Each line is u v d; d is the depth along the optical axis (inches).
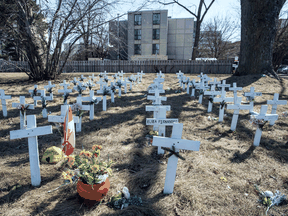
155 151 178.2
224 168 151.6
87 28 453.1
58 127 155.3
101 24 446.3
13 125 233.6
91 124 239.6
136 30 1288.1
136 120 255.3
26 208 108.4
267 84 436.5
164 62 786.8
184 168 150.5
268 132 220.7
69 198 117.6
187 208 110.8
